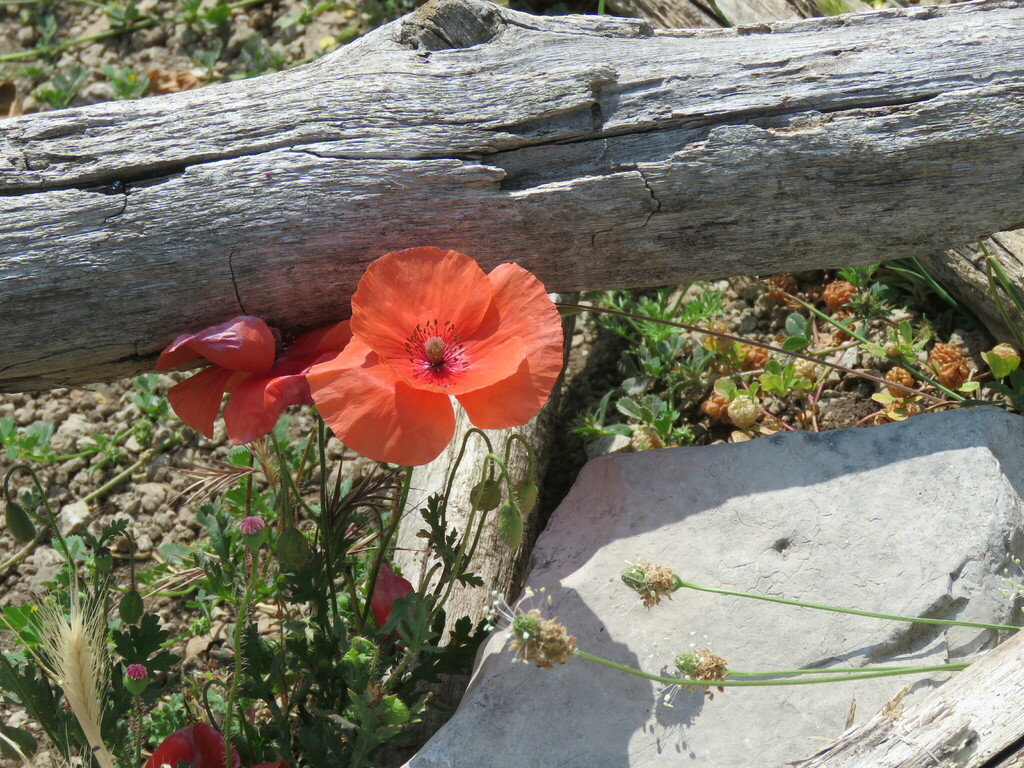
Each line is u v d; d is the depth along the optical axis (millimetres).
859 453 477
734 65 467
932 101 462
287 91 459
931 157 463
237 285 451
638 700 431
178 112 453
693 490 475
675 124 462
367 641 429
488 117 458
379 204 451
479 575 522
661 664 438
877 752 391
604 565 460
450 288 423
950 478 466
